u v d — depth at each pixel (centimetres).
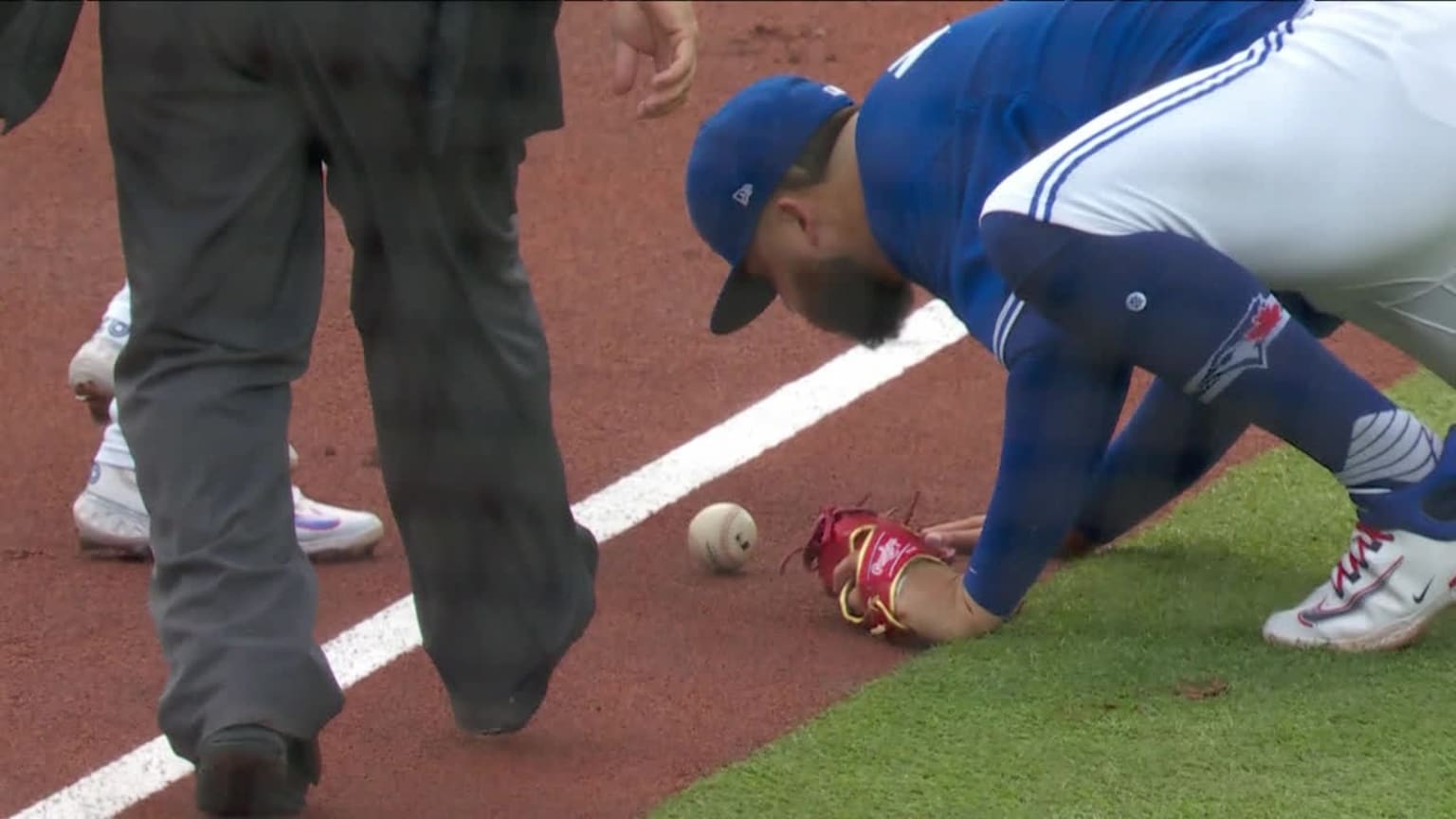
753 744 1077
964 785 1008
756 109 1210
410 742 1084
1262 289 1080
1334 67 1084
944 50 1198
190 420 914
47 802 1024
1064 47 1168
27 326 1698
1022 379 1122
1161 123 1077
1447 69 1080
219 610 909
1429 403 1545
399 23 880
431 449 993
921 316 1792
